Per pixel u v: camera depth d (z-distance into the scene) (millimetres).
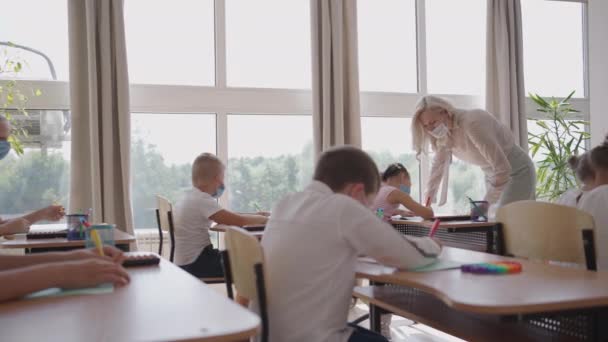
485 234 3053
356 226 1428
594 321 1333
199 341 755
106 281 1088
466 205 5156
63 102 4281
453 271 1407
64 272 1050
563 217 1730
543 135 5188
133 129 4441
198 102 4539
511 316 1279
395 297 1995
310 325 1417
